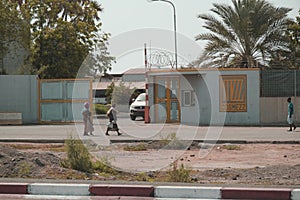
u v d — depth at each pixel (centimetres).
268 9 4194
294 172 1448
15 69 4525
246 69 3406
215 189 1155
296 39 4309
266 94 3431
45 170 1416
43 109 3616
